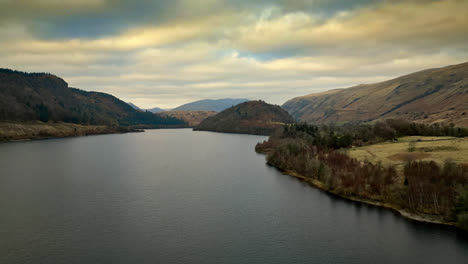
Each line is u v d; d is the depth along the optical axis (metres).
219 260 44.81
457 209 55.09
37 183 93.81
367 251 47.25
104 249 48.03
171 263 43.84
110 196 78.88
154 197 78.06
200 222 60.06
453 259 43.97
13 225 57.72
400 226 54.97
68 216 63.03
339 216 61.66
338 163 92.12
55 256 45.53
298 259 45.06
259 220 61.00
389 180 71.50
